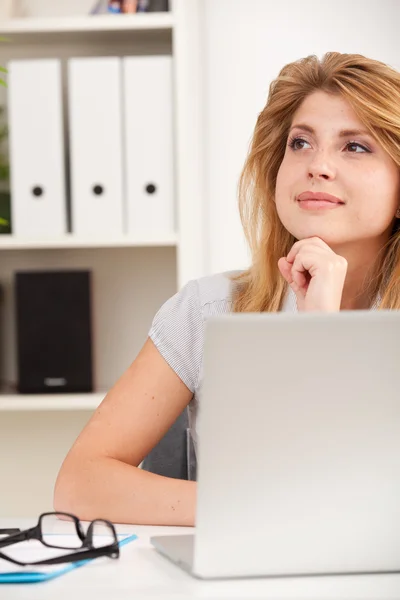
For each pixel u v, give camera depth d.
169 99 2.49
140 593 0.83
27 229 2.54
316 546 0.88
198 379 1.60
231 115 2.84
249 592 0.83
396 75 1.49
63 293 2.59
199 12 2.78
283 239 1.68
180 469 1.67
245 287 1.71
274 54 2.83
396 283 1.56
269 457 0.85
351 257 1.56
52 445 2.88
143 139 2.50
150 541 1.05
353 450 0.86
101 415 1.50
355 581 0.87
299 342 0.83
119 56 2.79
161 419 1.55
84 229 2.52
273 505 0.86
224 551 0.87
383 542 0.89
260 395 0.84
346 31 2.82
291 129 1.55
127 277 2.85
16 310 2.59
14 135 2.54
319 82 1.53
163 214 2.51
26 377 2.58
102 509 1.23
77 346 2.59
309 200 1.50
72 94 2.51
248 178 1.74
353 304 1.61
